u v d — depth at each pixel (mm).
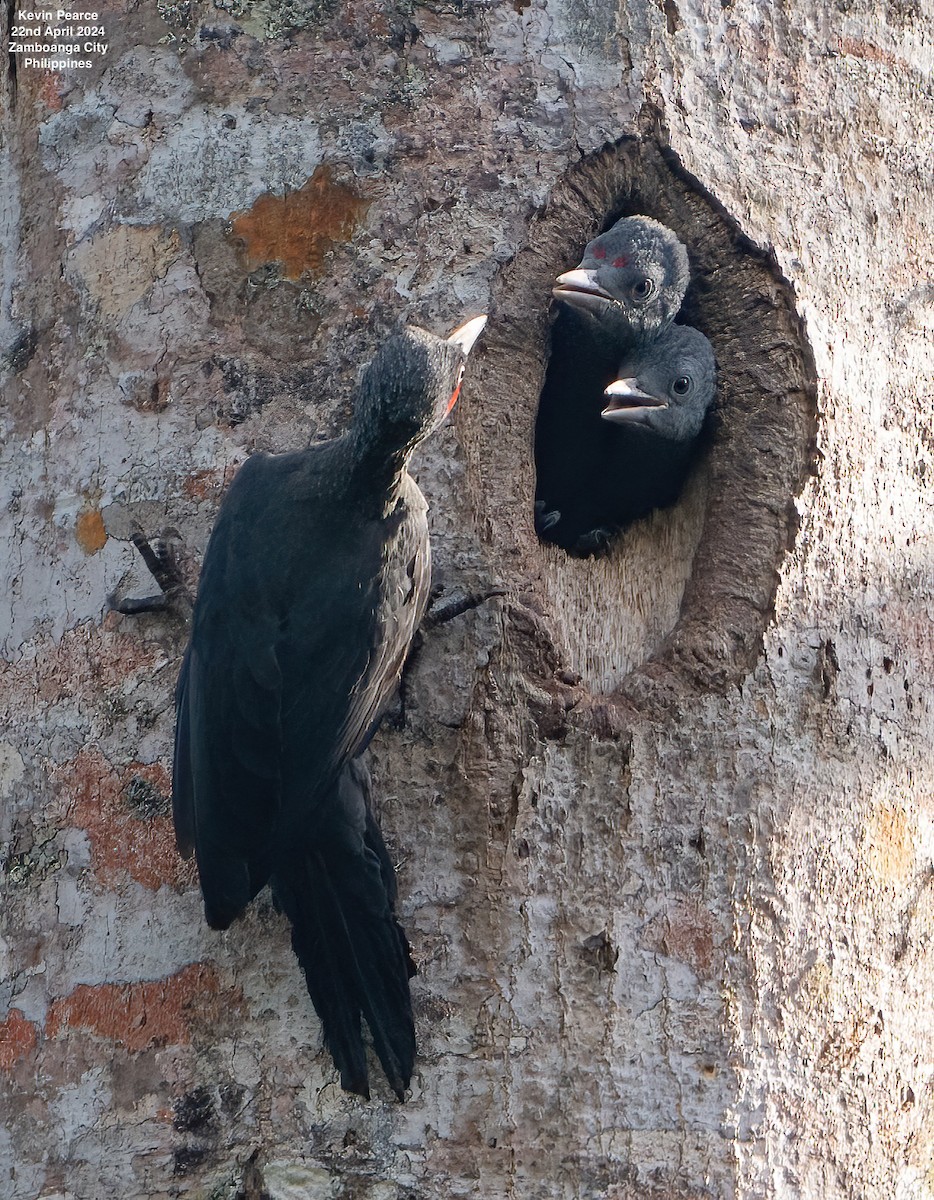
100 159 9188
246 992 8109
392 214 8805
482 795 8289
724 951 8227
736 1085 8062
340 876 8031
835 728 8773
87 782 8508
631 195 9320
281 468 8453
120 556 8664
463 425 8703
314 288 8758
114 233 9031
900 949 8828
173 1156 7926
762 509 9055
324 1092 7977
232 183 8883
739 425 9297
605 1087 7977
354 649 8156
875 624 9109
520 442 8812
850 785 8758
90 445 8852
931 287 9875
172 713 8453
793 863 8461
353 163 8844
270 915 8211
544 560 9297
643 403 9758
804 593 8891
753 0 9539
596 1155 7891
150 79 9141
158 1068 8055
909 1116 8711
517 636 8469
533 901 8188
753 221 9352
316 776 8008
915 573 9430
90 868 8406
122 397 8820
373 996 7961
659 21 9234
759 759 8539
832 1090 8352
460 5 9062
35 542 8992
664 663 8742
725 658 8703
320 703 8070
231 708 7980
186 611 8531
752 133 9461
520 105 9039
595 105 9125
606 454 10375
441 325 8719
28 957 8492
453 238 8828
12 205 9648
